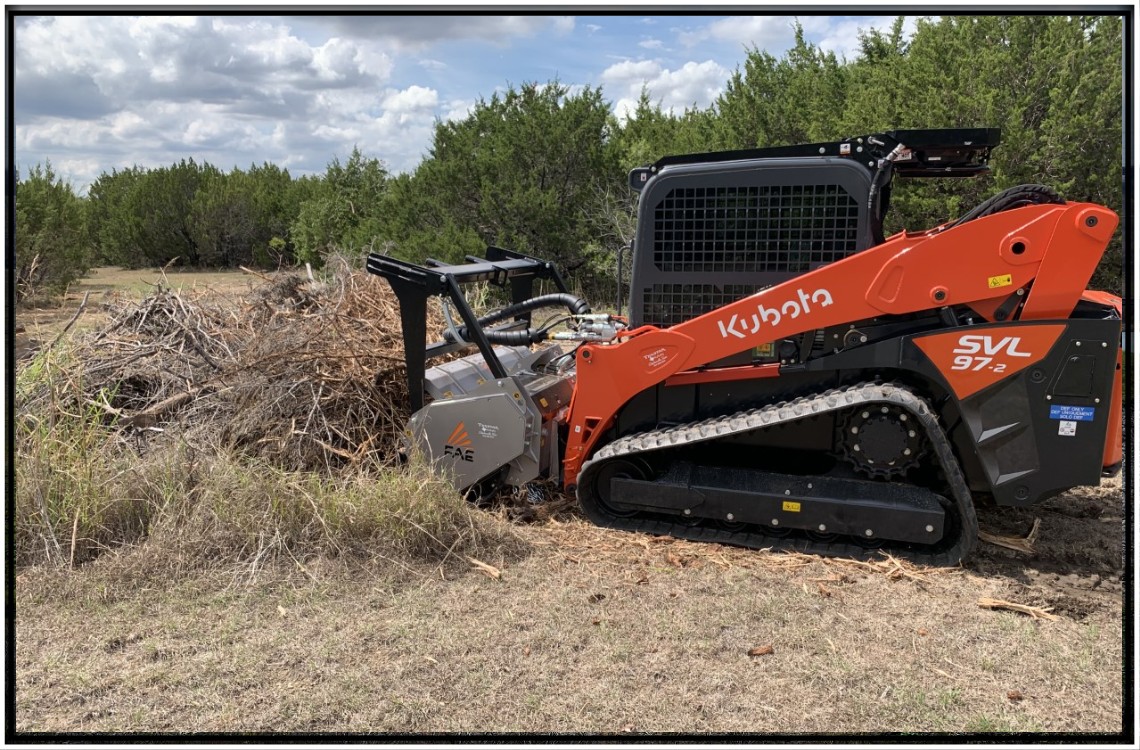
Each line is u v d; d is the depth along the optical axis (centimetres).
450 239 1212
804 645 325
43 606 359
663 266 442
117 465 444
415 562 397
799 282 397
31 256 1290
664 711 284
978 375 376
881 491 395
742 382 430
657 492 429
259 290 679
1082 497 497
